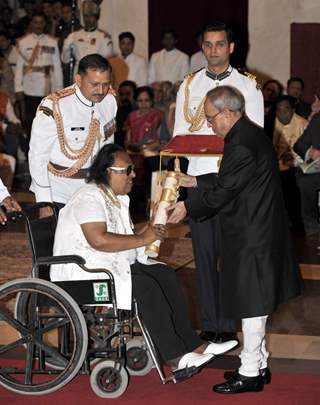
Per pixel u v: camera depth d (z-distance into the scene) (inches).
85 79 221.1
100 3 463.8
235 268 194.9
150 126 401.7
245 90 229.9
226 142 194.9
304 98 476.4
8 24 503.2
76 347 193.9
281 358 225.9
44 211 225.8
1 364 219.0
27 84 465.4
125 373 197.0
